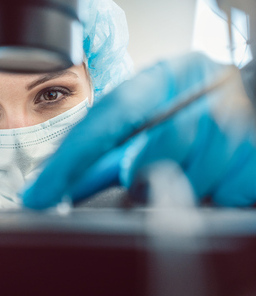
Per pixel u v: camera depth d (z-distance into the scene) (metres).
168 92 0.23
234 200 0.22
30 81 0.96
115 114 0.21
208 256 0.16
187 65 0.25
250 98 0.24
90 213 0.20
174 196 0.19
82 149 0.20
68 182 0.20
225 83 0.23
